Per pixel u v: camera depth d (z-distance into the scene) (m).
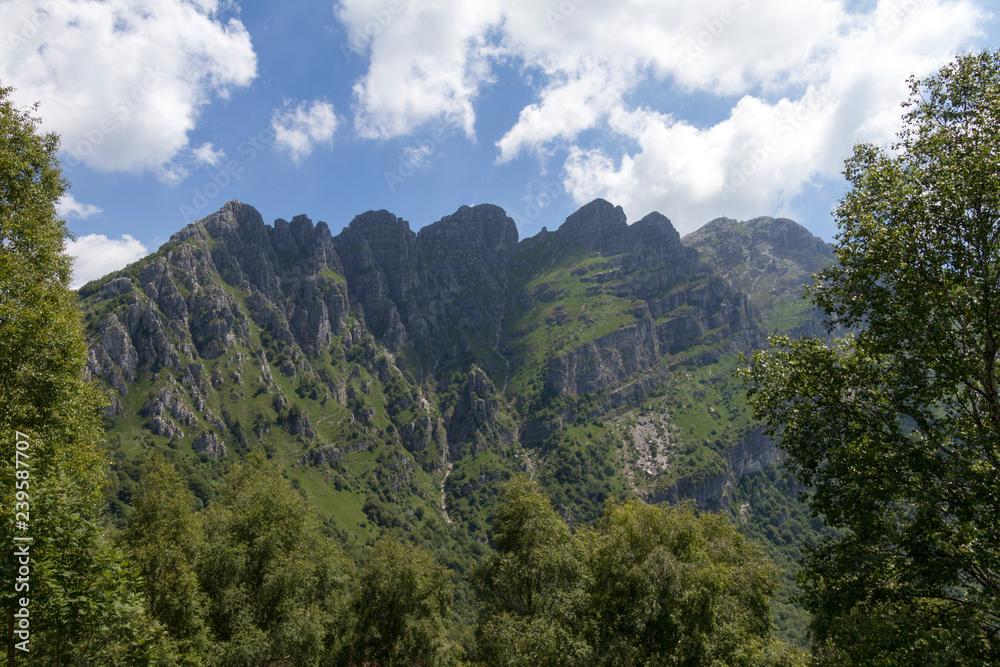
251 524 53.25
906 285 22.53
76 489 26.12
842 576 22.84
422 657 53.56
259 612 49.84
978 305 21.09
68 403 31.25
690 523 41.81
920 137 24.16
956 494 19.48
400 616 54.12
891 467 21.19
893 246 22.70
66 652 28.19
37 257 32.06
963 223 21.42
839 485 23.34
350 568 70.25
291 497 58.53
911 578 21.17
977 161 20.34
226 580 49.47
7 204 32.50
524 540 46.09
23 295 29.78
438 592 57.16
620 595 37.97
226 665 43.16
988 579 19.64
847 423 23.25
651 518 41.97
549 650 35.53
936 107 23.91
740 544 48.38
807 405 24.30
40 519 21.95
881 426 22.94
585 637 37.38
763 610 42.44
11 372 28.28
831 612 22.44
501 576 45.12
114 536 51.25
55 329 30.38
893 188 23.44
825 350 24.66
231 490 73.06
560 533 45.84
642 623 36.22
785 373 25.50
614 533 42.25
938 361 21.94
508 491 49.41
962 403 21.97
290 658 47.41
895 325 23.03
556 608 38.94
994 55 22.39
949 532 19.50
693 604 35.06
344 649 57.75
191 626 44.47
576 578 42.16
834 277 25.55
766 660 32.78
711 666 34.62
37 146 34.56
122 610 24.28
